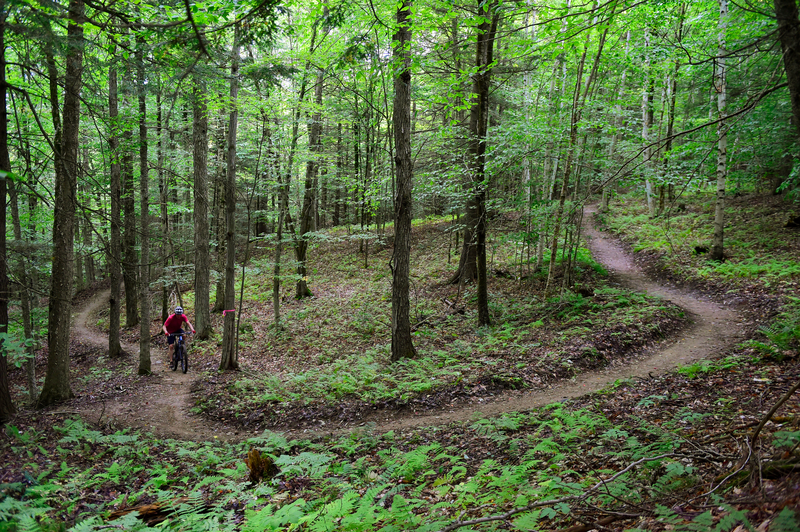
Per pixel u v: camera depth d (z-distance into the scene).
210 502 4.91
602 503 3.57
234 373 11.87
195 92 10.19
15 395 12.08
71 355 16.66
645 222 22.17
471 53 13.02
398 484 4.91
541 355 9.88
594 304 13.03
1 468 5.57
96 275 35.25
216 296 20.67
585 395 7.55
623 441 5.04
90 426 7.96
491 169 12.69
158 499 4.91
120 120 8.88
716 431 4.68
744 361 7.72
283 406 8.75
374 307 16.83
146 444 7.12
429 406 8.12
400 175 10.44
